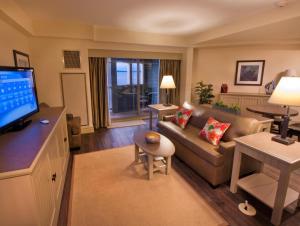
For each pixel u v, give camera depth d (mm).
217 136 2584
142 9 2959
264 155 1826
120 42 4387
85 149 3539
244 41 4805
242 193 2256
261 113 3650
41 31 3621
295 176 2574
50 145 1804
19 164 1204
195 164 2664
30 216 1235
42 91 3941
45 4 2703
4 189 1142
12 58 2793
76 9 2941
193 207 2025
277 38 4434
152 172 2527
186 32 4598
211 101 5434
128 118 5559
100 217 1888
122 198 2166
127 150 3482
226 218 1878
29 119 2336
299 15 2594
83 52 4145
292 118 4535
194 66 5660
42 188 1425
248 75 5289
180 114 3561
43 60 3842
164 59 5383
